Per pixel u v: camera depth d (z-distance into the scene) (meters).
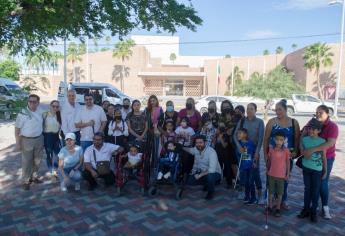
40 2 3.12
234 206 5.48
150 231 4.52
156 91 47.59
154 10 4.62
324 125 4.75
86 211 5.17
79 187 6.18
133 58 45.88
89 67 46.94
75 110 6.84
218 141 6.40
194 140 6.09
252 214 5.15
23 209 5.22
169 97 44.16
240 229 4.61
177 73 45.88
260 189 5.64
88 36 4.59
